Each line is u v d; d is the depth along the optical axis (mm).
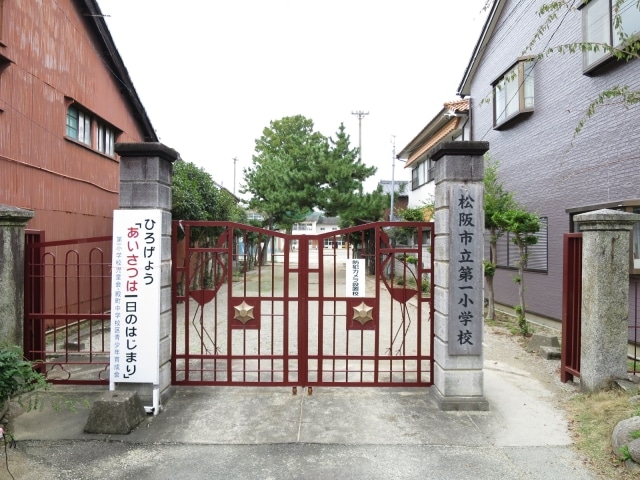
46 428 4141
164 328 4828
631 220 4715
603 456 3605
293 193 18375
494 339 7902
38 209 7602
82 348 7074
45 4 7762
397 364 6391
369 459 3627
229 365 5160
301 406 4691
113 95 10891
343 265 19984
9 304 4535
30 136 7340
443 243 4703
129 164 4617
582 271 5020
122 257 4555
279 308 11938
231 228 5199
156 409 4473
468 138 13352
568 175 8148
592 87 7586
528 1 9555
